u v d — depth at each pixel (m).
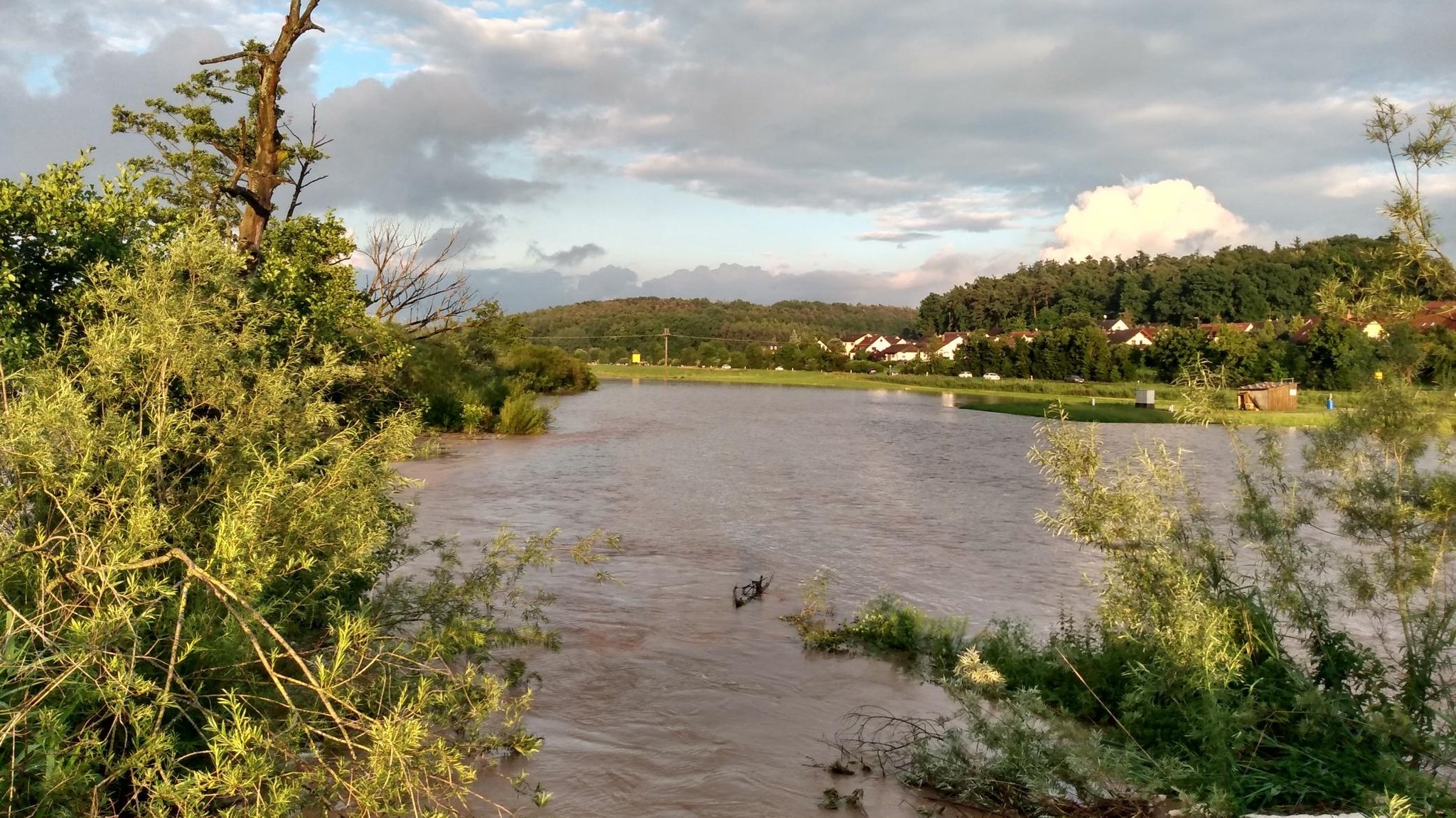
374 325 12.53
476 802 4.63
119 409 4.47
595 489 17.28
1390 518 5.17
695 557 11.44
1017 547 12.47
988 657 6.98
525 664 6.89
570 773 5.12
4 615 3.47
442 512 14.30
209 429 4.72
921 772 5.12
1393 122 4.93
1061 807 4.59
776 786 5.05
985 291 146.50
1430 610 5.11
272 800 3.30
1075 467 6.09
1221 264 124.12
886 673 7.23
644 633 8.07
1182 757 5.06
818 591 9.48
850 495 17.25
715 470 20.77
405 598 6.19
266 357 5.30
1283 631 6.09
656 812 4.65
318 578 4.97
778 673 7.13
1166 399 54.84
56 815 3.11
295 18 13.04
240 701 3.91
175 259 4.72
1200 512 6.16
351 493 4.90
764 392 66.75
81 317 4.95
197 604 4.22
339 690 4.21
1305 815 4.21
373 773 3.53
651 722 5.99
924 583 10.35
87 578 3.47
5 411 3.80
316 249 13.46
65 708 3.28
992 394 66.31
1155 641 5.68
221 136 16.69
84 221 6.74
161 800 3.24
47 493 3.62
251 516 4.05
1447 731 4.93
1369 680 5.29
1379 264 5.22
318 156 16.44
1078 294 139.75
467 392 28.69
